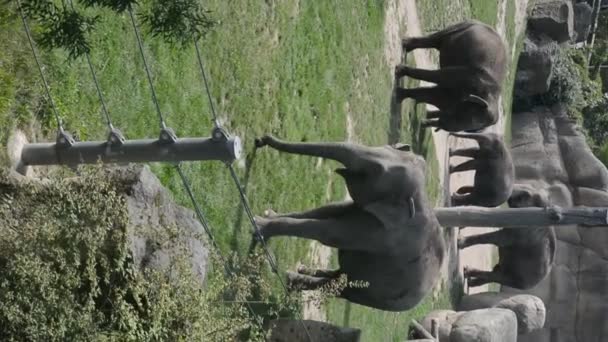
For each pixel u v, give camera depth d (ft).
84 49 22.95
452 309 68.59
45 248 21.17
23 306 20.67
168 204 25.53
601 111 109.29
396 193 35.42
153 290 22.70
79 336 20.98
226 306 28.84
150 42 32.42
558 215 41.86
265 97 40.14
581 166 88.43
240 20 38.42
